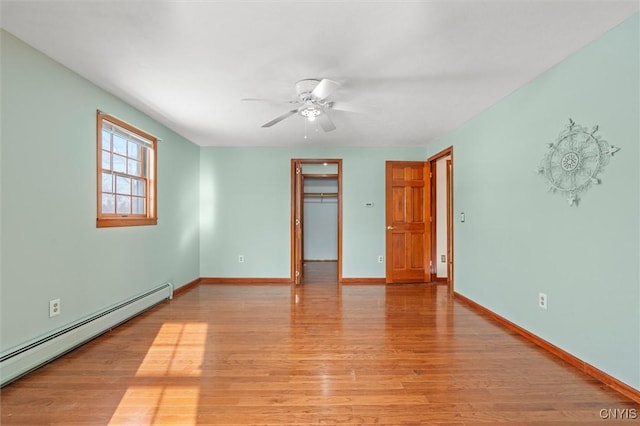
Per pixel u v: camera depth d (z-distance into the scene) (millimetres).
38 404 1866
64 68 2488
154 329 3098
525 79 2721
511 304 3088
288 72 2537
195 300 4180
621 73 1946
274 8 1765
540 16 1854
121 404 1880
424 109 3443
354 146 5281
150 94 3008
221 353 2568
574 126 2295
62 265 2488
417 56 2299
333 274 6082
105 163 3082
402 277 5262
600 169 2096
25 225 2180
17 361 2082
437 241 5355
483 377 2188
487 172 3482
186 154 4785
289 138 4730
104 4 1742
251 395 1982
